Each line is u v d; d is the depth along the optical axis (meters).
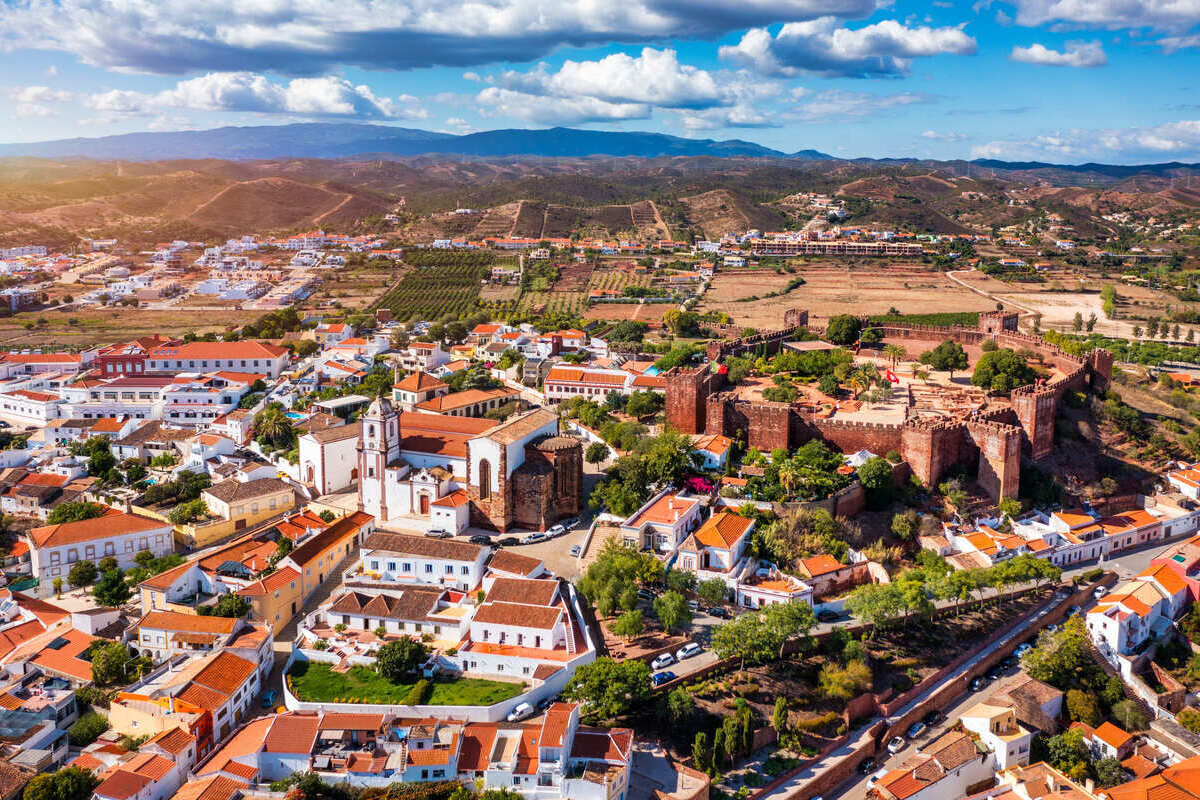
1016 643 183.50
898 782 141.62
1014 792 146.38
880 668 168.50
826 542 192.38
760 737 148.62
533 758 129.50
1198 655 182.75
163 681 148.12
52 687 153.88
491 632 155.88
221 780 127.56
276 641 166.25
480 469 199.25
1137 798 138.25
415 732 134.12
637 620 161.75
